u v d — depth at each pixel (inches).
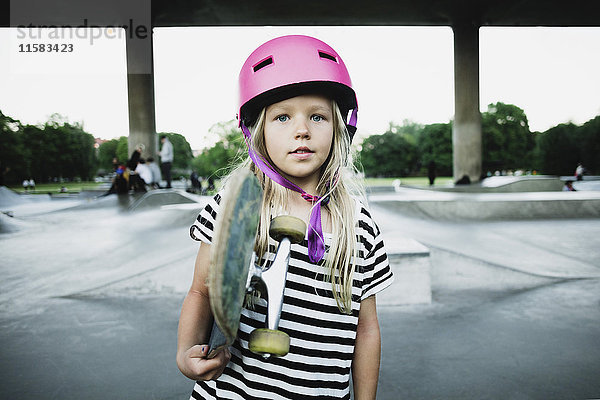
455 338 119.4
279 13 825.5
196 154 2380.7
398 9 820.0
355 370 41.4
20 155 2529.5
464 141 834.2
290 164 35.9
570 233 297.4
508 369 100.0
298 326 35.4
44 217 393.4
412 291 152.2
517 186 716.0
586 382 93.4
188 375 32.6
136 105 776.9
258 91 34.9
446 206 389.1
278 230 32.0
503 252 233.5
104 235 290.0
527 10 835.4
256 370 35.2
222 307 21.9
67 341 119.0
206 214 38.0
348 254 37.8
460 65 832.9
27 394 90.4
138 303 153.7
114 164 600.4
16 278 185.8
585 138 2586.1
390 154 3181.6
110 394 90.4
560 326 128.6
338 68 36.3
